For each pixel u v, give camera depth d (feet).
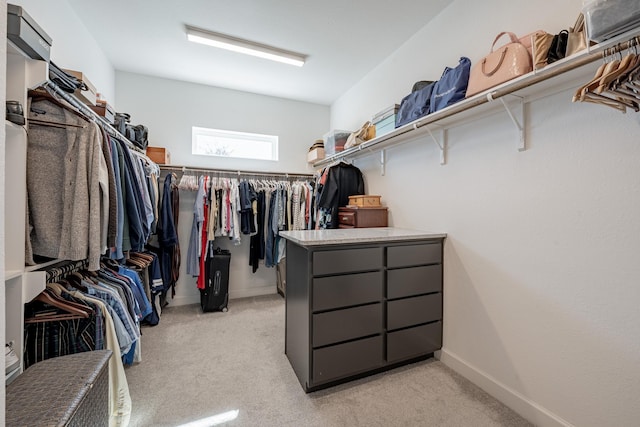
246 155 12.06
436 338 6.57
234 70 9.94
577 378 4.24
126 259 7.30
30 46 3.29
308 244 5.21
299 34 7.91
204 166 11.11
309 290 5.28
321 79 10.64
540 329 4.71
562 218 4.42
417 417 4.84
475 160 5.87
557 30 4.61
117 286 5.32
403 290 6.17
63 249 3.80
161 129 10.49
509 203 5.20
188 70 9.95
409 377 6.00
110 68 9.38
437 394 5.44
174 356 6.77
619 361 3.82
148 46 8.47
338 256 5.52
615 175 3.85
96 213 3.99
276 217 10.78
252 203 10.61
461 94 5.53
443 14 6.94
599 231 4.01
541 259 4.70
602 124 3.98
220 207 10.25
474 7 6.12
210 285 9.76
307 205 11.21
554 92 4.49
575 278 4.26
